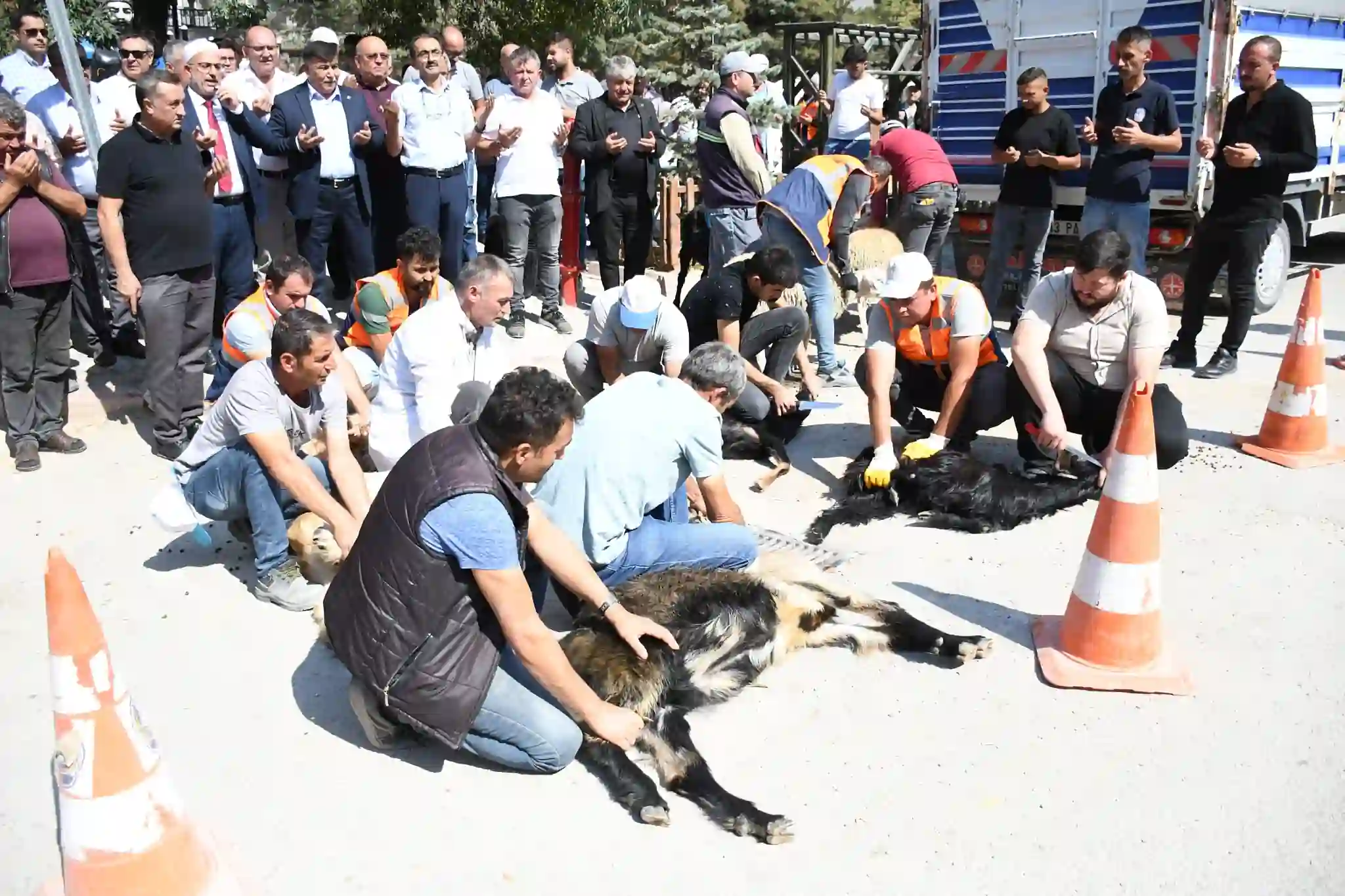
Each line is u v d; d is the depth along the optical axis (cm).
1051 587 450
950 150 999
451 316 529
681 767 326
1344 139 1009
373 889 286
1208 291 746
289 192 804
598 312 579
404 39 1530
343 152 793
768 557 420
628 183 881
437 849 302
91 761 249
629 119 871
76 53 736
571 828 310
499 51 1543
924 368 573
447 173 805
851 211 819
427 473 312
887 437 539
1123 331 522
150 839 256
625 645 348
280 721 362
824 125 1499
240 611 438
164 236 582
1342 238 1314
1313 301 574
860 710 365
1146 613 376
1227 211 719
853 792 323
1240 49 826
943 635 395
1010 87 938
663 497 408
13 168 551
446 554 309
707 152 802
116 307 746
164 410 602
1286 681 375
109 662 251
